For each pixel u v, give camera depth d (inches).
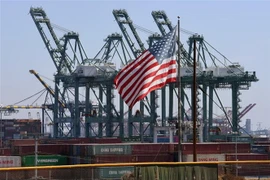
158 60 3550.7
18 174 3398.1
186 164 3083.2
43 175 3489.2
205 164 3112.7
